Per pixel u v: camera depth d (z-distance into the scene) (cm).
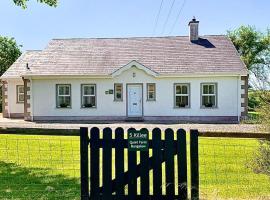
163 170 870
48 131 663
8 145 1473
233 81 2733
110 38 3183
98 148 652
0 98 4272
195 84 2745
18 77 3122
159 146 643
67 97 2828
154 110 2767
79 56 2984
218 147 1386
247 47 6366
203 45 3042
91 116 2800
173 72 2748
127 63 2817
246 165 780
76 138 1697
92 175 654
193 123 2580
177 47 3033
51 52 3030
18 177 898
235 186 800
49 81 2828
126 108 2778
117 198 651
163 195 647
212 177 896
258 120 670
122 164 650
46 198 705
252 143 1465
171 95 2756
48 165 1053
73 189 779
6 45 5050
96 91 2792
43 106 2836
